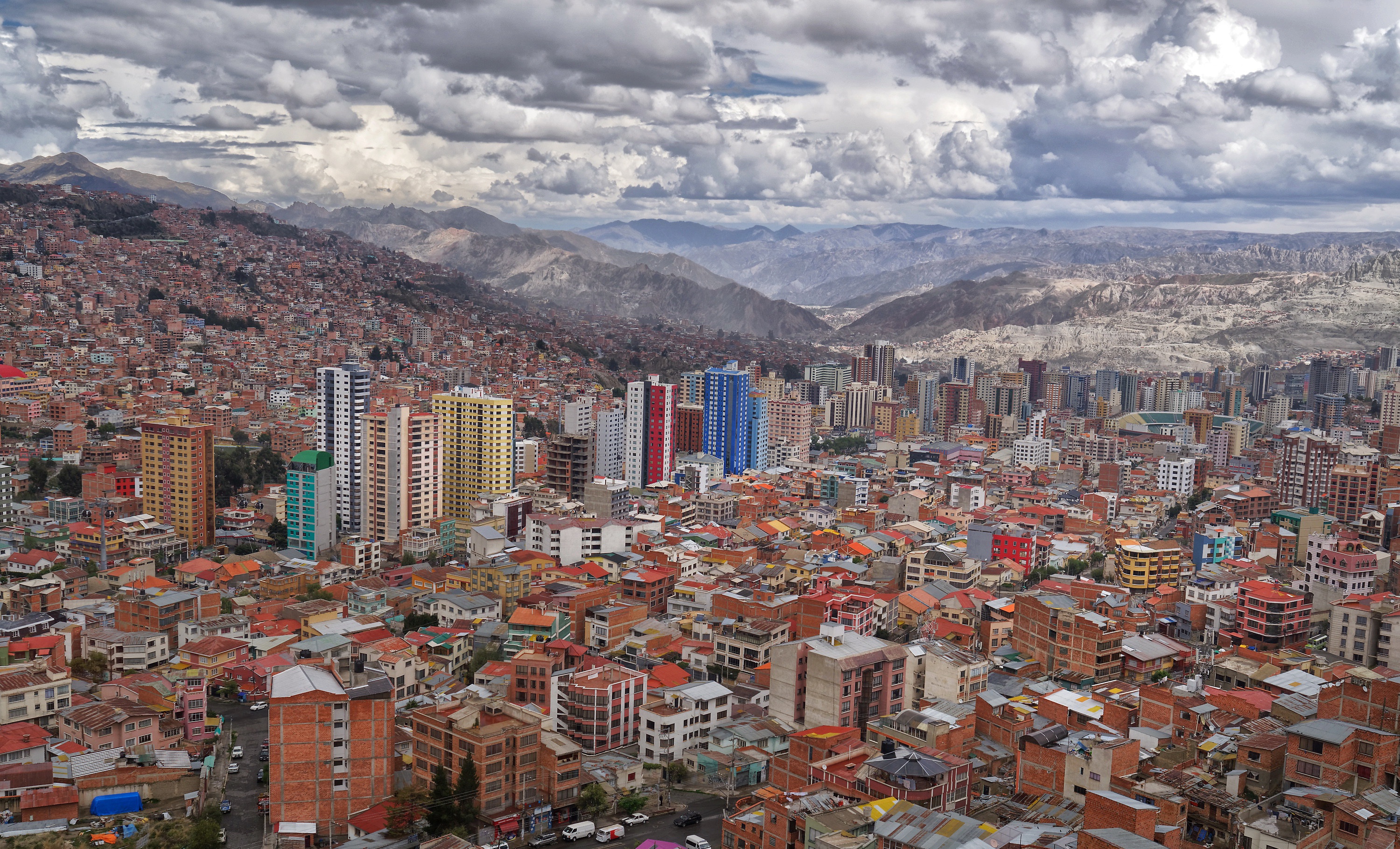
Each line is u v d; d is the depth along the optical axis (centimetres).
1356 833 17925
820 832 18150
